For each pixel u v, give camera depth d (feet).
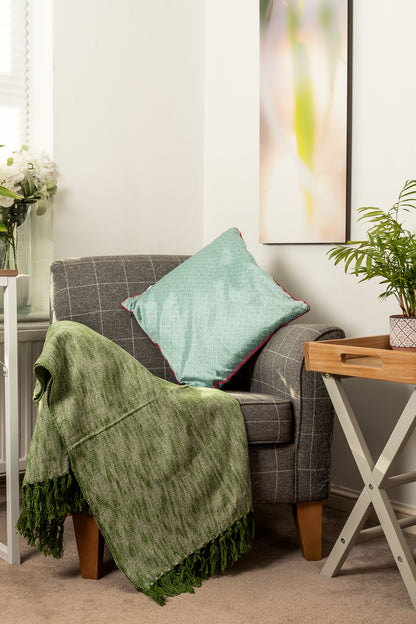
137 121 9.95
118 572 6.63
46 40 9.37
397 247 6.35
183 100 10.31
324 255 8.69
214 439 6.53
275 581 6.45
